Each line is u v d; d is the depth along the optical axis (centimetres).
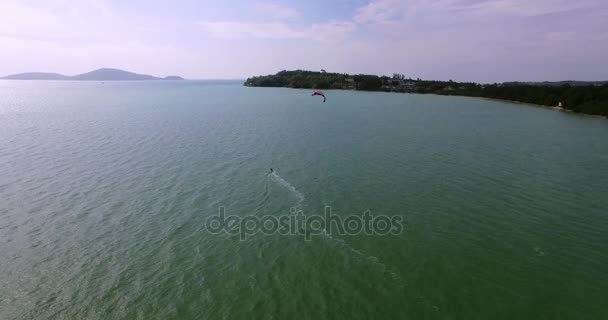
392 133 6725
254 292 2102
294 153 5081
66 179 3881
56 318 1898
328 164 4531
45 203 3253
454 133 6775
